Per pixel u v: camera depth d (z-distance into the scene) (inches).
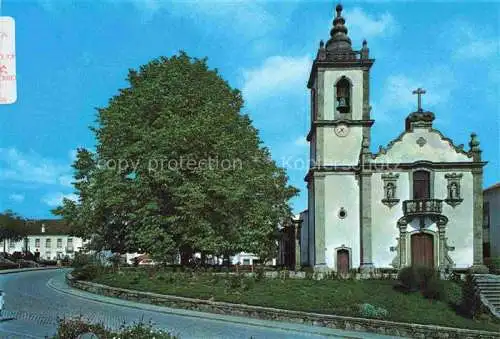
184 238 1273.4
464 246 1582.2
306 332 775.1
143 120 1392.7
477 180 1605.6
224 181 1285.7
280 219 1847.9
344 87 1708.9
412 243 1593.3
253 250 1437.0
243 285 1103.0
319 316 864.3
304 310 900.6
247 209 1419.8
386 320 909.8
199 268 1291.8
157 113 1385.3
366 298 1099.3
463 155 1620.3
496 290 1259.8
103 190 1339.8
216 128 1327.5
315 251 1617.9
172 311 901.2
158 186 1327.5
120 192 1326.3
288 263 2153.1
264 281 1173.7
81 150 1487.5
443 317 1026.1
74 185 1476.4
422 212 1567.4
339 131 1673.2
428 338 847.1
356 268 1601.9
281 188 1824.6
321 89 1695.4
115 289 1067.9
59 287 1245.1
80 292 1131.3
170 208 1336.1
